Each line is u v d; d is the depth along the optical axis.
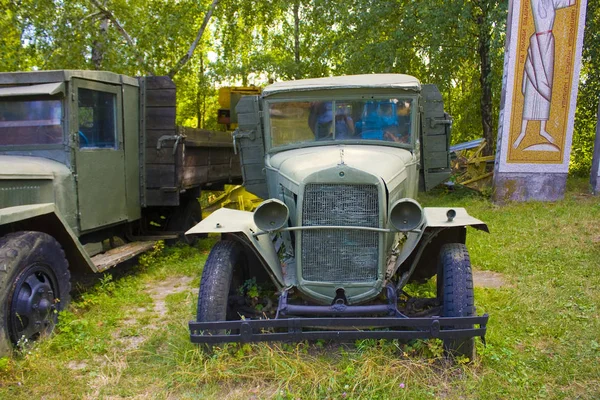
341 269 3.87
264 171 5.84
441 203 11.10
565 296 5.18
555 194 10.59
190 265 6.97
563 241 7.23
